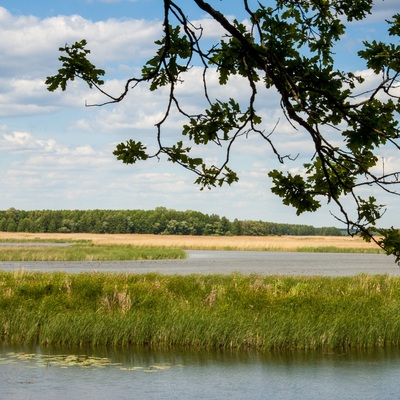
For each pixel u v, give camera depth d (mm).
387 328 30812
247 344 29906
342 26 6242
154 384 22844
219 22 5777
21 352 28219
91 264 87062
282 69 5648
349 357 28047
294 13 6266
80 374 24219
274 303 35531
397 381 23516
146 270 74938
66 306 35750
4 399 20391
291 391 22062
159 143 6465
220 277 50688
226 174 6512
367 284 44594
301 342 29688
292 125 5715
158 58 6207
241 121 6230
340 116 5785
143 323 30438
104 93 6043
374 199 5988
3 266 80312
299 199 6301
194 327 30203
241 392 21906
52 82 6008
